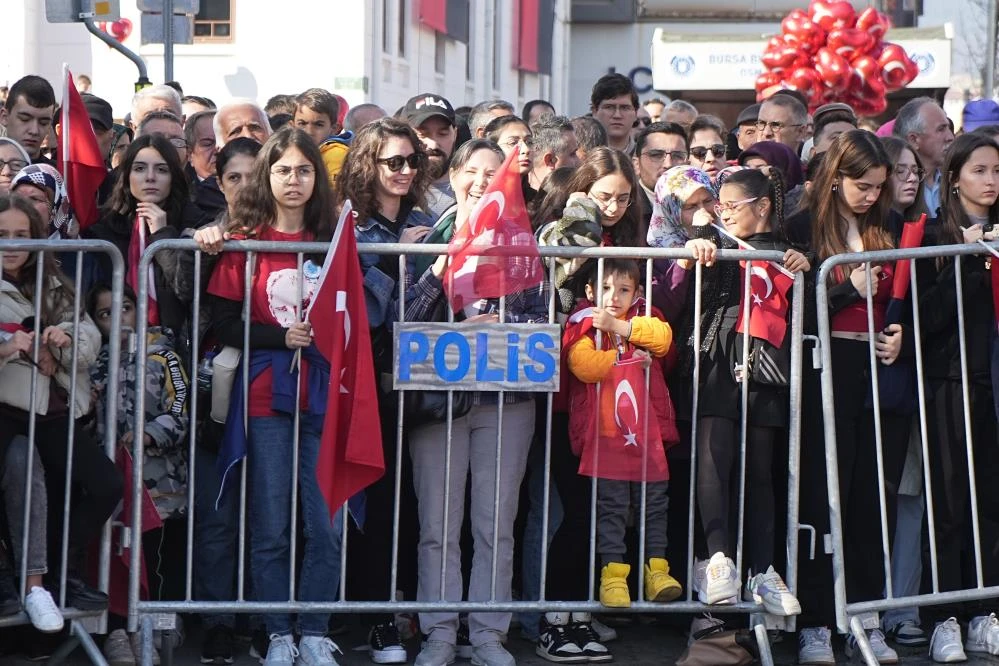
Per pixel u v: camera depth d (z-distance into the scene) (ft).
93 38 73.31
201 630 22.95
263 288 20.01
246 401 19.94
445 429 20.66
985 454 21.74
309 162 20.24
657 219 22.36
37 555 19.39
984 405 21.58
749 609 20.61
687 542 21.54
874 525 21.53
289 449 20.20
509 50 117.70
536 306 20.68
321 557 20.21
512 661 20.75
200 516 21.07
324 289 19.38
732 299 20.93
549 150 25.63
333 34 75.72
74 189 22.68
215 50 75.87
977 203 21.70
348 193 21.58
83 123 22.76
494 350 20.35
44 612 18.93
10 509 19.43
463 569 22.65
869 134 21.27
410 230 21.38
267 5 75.61
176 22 39.32
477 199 21.02
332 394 19.13
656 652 21.99
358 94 75.97
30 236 19.76
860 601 21.58
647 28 126.82
